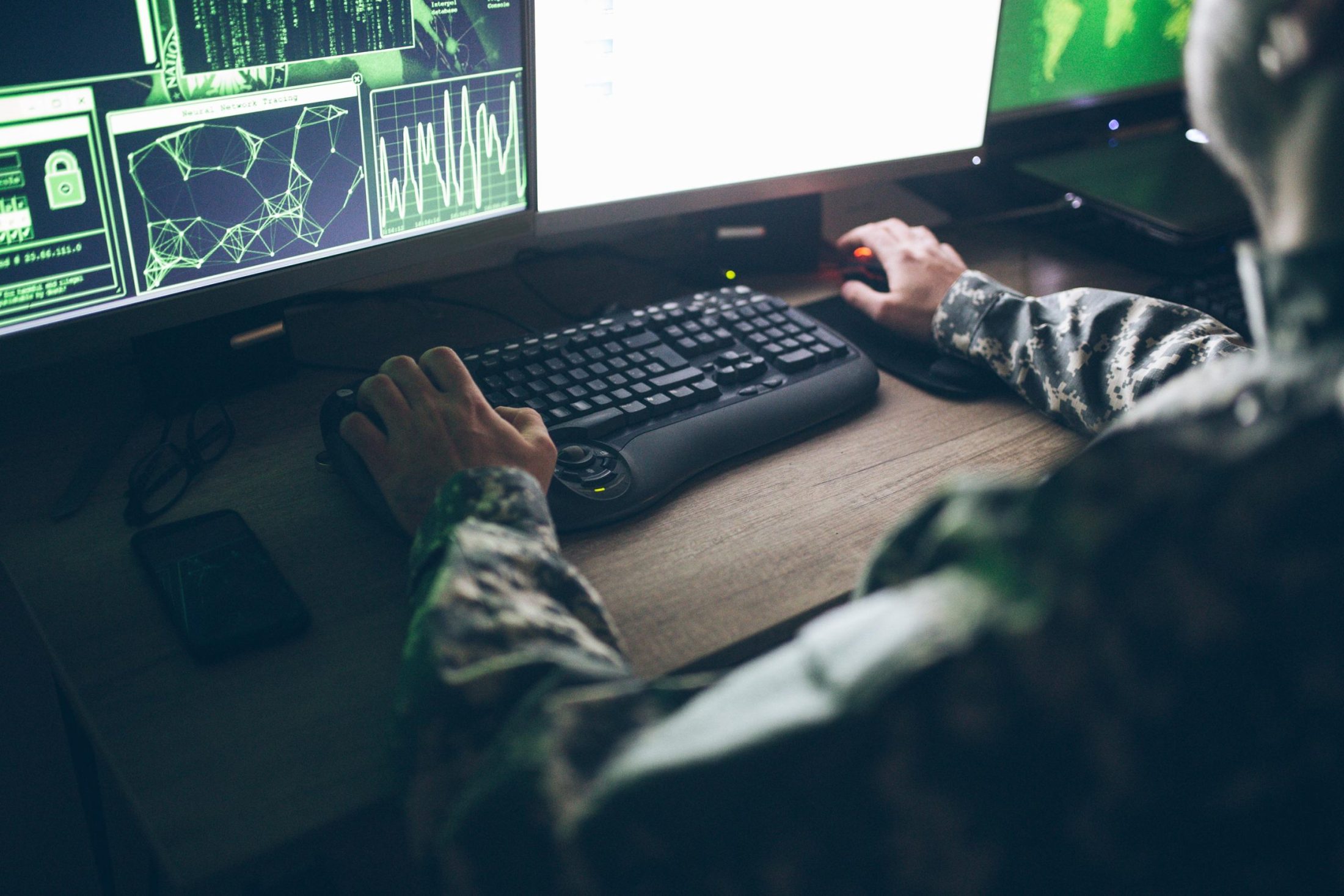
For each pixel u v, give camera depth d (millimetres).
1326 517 286
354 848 833
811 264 1121
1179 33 1401
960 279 912
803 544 690
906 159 1107
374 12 760
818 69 1006
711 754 331
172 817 481
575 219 947
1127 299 811
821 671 337
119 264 713
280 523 697
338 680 567
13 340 681
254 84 724
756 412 802
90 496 719
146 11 661
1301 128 320
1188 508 297
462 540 523
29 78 630
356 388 756
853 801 313
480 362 805
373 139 801
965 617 312
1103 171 1286
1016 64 1272
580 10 869
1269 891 312
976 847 311
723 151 999
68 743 941
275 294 795
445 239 876
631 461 729
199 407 832
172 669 571
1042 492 329
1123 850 307
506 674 455
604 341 863
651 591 641
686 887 337
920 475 768
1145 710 294
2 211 650
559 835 362
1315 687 289
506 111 866
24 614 978
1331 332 317
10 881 1080
